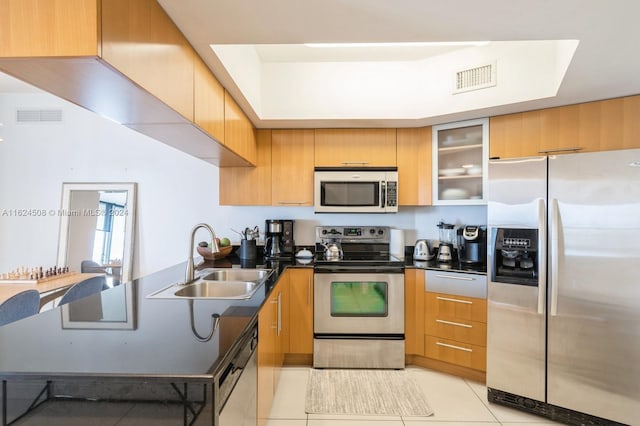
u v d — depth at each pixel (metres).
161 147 3.38
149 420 0.83
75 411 0.84
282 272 2.43
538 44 2.19
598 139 2.19
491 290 2.15
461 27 1.42
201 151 2.20
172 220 3.37
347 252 3.24
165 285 1.91
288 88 2.70
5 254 3.40
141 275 3.35
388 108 2.68
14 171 3.40
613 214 1.77
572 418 1.90
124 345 1.01
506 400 2.10
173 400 0.83
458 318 2.47
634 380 1.73
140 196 3.38
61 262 3.31
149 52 1.14
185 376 0.81
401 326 2.64
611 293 1.78
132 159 3.39
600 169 1.80
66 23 0.87
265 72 2.71
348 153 2.94
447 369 2.56
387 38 1.52
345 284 2.65
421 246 3.01
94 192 3.39
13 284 2.62
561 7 1.26
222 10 1.27
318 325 2.65
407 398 2.21
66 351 0.96
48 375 0.83
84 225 3.37
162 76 1.24
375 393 2.28
